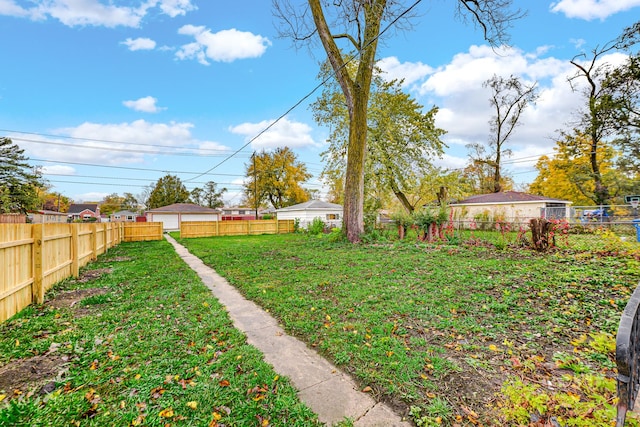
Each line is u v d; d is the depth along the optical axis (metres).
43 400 2.10
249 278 6.14
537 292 4.43
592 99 16.92
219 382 2.36
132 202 60.22
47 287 4.92
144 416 1.96
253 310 4.26
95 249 8.82
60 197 52.44
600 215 16.16
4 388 2.25
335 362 2.71
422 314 3.76
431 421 1.89
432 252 8.69
